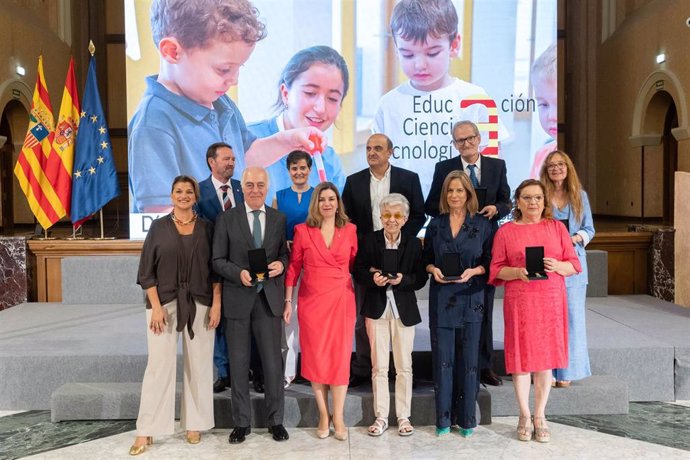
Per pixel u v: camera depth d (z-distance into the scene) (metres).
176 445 3.62
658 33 9.37
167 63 6.80
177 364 4.29
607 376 4.28
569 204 4.05
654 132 10.08
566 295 3.79
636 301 6.16
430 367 4.33
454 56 6.93
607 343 4.44
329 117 6.98
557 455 3.44
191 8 6.77
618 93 10.97
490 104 6.95
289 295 3.79
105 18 11.82
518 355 3.60
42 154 6.27
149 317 3.54
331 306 3.62
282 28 6.89
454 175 3.66
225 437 3.74
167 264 3.53
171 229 3.55
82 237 6.58
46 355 4.26
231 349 3.63
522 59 6.95
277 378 3.66
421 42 6.89
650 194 10.22
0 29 8.80
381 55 6.95
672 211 10.05
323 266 3.64
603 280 6.34
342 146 7.00
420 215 4.05
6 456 3.48
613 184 11.34
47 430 3.88
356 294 4.13
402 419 3.75
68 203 6.36
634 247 6.65
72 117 6.35
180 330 3.53
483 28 6.91
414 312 3.69
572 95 12.22
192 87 6.84
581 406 4.05
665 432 3.76
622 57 10.76
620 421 3.96
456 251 3.64
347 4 6.90
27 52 9.67
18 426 3.95
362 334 4.12
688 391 4.34
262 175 3.60
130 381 4.26
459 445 3.58
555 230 3.65
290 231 4.05
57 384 4.25
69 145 6.30
